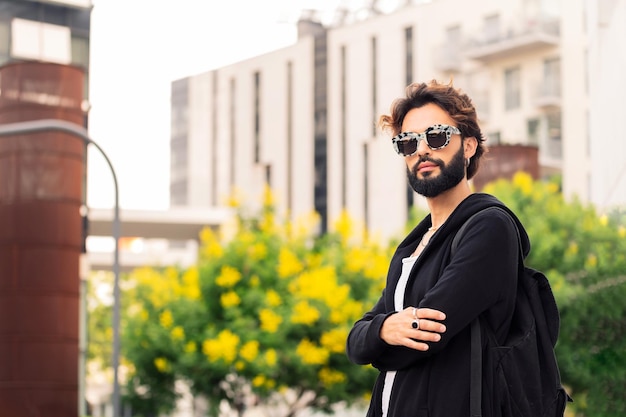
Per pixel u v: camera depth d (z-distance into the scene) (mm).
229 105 62906
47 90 19875
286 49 58469
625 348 16531
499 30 45781
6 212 19266
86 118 29953
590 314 17234
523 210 23438
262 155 60281
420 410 2555
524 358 2586
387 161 51562
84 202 28000
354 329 2758
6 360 18656
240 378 21859
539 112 44750
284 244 23406
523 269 2689
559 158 44250
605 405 16125
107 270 51281
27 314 18828
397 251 2900
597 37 21891
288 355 20953
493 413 2525
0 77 20109
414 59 50219
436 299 2537
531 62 45062
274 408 22375
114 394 18125
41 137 19438
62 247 19281
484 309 2559
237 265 22406
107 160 18266
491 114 46438
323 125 55938
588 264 18828
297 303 21438
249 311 21812
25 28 29188
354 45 53969
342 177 54438
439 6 48656
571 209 23297
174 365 21547
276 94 59219
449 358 2568
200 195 65688
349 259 23281
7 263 19000
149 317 22484
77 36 30062
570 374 16734
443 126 2717
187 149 67250
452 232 2682
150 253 54625
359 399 22375
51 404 18609
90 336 48906
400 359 2586
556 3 44125
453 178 2740
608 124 19688
